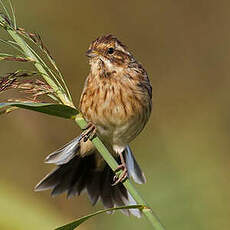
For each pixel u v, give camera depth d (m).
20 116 14.55
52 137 14.58
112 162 7.18
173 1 15.66
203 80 15.79
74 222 6.43
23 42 7.33
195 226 13.40
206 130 15.44
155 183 14.02
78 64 14.93
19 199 12.36
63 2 14.95
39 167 14.49
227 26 15.79
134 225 13.02
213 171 14.56
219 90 15.76
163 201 13.67
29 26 14.61
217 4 15.71
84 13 15.09
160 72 15.73
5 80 7.05
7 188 12.95
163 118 15.54
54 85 7.29
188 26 15.73
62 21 14.94
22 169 14.45
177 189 13.92
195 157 14.95
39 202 13.11
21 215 11.92
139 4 15.51
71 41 14.95
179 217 13.45
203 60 15.78
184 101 15.70
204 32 15.77
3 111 7.05
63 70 14.85
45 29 14.75
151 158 14.91
